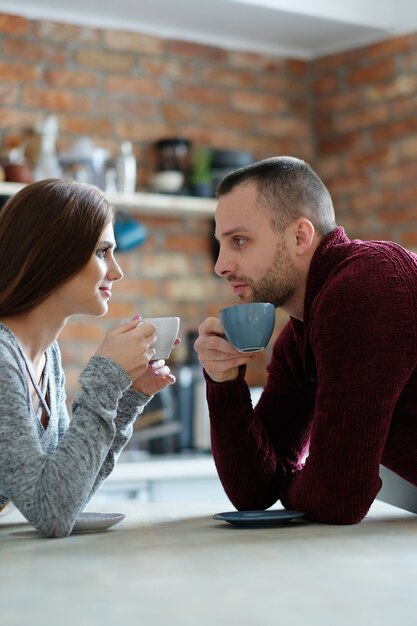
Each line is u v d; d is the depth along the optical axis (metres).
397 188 4.28
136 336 1.62
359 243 1.79
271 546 1.35
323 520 1.61
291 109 4.60
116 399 1.58
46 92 4.10
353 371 1.59
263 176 1.85
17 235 1.70
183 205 4.14
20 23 4.06
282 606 0.99
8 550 1.38
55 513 1.49
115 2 4.05
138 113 4.30
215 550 1.33
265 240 1.84
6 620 0.95
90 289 1.74
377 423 1.59
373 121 4.36
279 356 2.06
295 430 2.05
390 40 4.31
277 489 1.91
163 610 0.98
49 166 3.88
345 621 0.93
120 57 4.27
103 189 3.97
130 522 1.68
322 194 1.89
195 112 4.43
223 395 1.85
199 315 4.40
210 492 3.66
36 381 1.80
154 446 3.95
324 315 1.64
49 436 1.80
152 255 4.31
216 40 4.47
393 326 1.60
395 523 1.61
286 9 4.13
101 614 0.96
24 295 1.71
